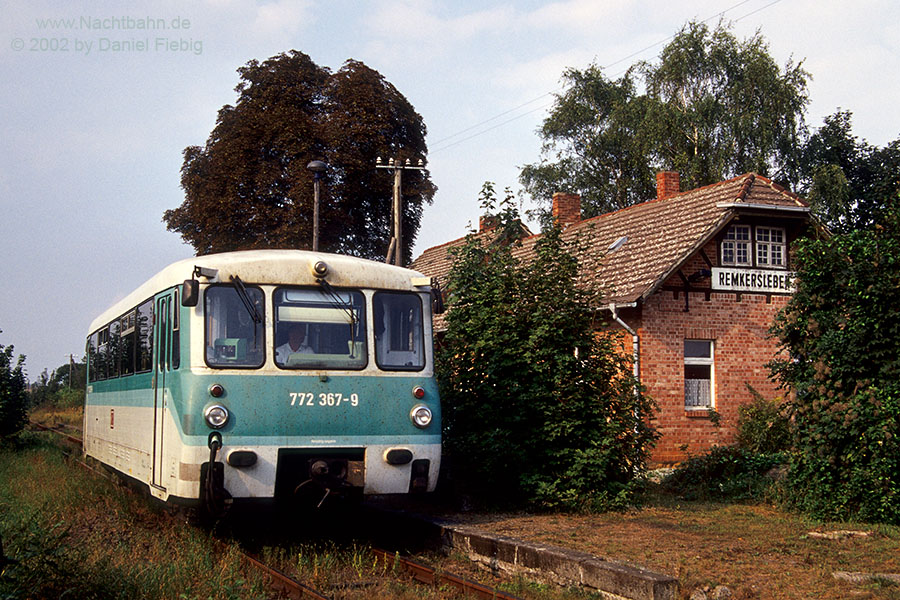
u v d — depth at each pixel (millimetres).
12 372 25406
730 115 38375
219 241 36188
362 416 9938
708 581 7859
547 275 13695
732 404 21531
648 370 20609
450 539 10453
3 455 22609
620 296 20719
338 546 10406
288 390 9688
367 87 37625
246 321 9781
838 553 9367
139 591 7465
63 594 6824
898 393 11602
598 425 13062
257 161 36500
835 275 12516
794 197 22766
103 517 12234
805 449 12266
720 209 21719
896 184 12852
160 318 10914
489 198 14695
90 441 18141
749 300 21984
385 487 9969
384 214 38875
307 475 9797
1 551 6777
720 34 40281
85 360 19906
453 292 14016
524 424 13031
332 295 10195
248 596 7637
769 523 11617
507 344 13172
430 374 10508
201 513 10492
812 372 12531
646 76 41688
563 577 8531
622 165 43781
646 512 12695
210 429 9359
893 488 11492
